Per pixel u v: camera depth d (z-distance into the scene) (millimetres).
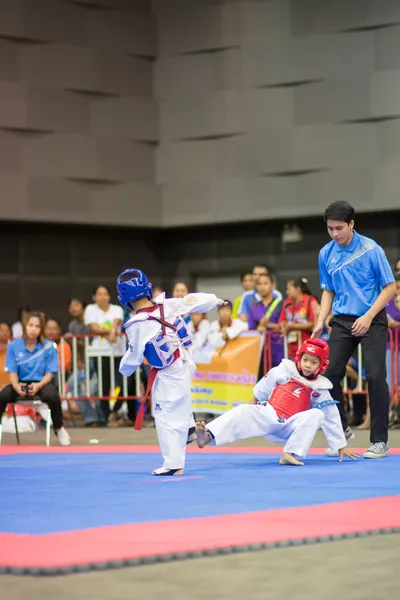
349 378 13195
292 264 18625
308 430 8125
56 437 12539
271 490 6441
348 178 17641
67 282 19219
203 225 19094
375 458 8656
